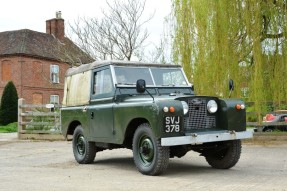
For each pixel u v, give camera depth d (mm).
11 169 8453
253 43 13273
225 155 7906
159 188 5871
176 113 6902
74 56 28047
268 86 13891
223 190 5586
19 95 37688
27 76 38344
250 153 10977
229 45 13820
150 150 7199
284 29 13266
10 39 39781
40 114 18609
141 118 7367
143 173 7387
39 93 39406
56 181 6703
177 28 14305
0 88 38656
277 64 13539
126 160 9953
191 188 5809
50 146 14844
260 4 13469
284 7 13320
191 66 14016
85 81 9305
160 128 6828
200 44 13828
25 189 5988
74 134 9680
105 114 8297
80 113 9367
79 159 9422
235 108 7453
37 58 39094
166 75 8703
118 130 7867
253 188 5695
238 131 7426
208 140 7039
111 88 8219
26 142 17000
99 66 8773
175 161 9430
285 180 6426
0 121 33469
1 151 13094
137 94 8203
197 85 13875
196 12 13883
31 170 8242
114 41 23453
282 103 13680
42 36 41250
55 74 41094
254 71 13352
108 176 7227
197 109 7305
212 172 7539
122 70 8391
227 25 13656
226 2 13727
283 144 13750
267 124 14859
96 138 8711
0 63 38781
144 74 8492
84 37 24312
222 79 13688
